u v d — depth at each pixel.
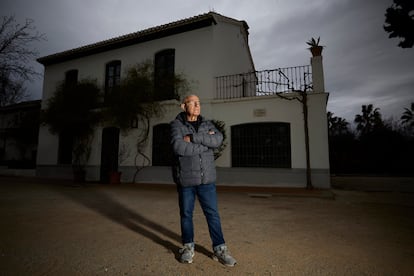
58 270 1.98
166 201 5.90
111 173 10.20
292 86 8.91
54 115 11.42
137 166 10.79
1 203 5.53
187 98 2.33
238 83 12.30
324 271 1.95
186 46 10.66
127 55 11.88
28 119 14.84
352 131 32.62
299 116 8.69
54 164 12.94
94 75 12.57
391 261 2.15
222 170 9.48
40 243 2.69
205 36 10.38
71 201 5.87
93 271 1.96
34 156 15.61
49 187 8.94
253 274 1.89
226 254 2.08
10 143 16.62
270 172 8.82
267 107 9.16
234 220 3.86
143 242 2.73
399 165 19.30
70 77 13.66
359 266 2.04
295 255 2.31
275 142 9.02
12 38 11.66
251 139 9.40
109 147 11.66
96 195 6.96
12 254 2.35
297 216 4.16
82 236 2.97
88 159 11.94
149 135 10.73
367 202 5.67
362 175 17.14
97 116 11.23
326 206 5.16
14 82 12.06
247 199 6.20
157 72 11.32
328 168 8.09
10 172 14.87
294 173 8.50
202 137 2.07
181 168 2.13
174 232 3.17
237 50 12.55
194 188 2.21
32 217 4.09
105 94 11.91
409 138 22.33
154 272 1.93
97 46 12.17
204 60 10.27
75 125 11.55
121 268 2.01
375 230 3.23
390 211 4.59
